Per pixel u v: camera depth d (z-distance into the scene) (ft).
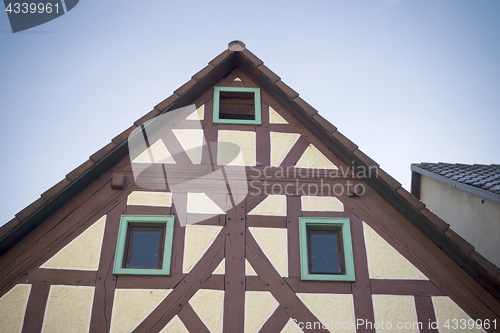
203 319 19.99
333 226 22.59
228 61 26.89
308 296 20.75
